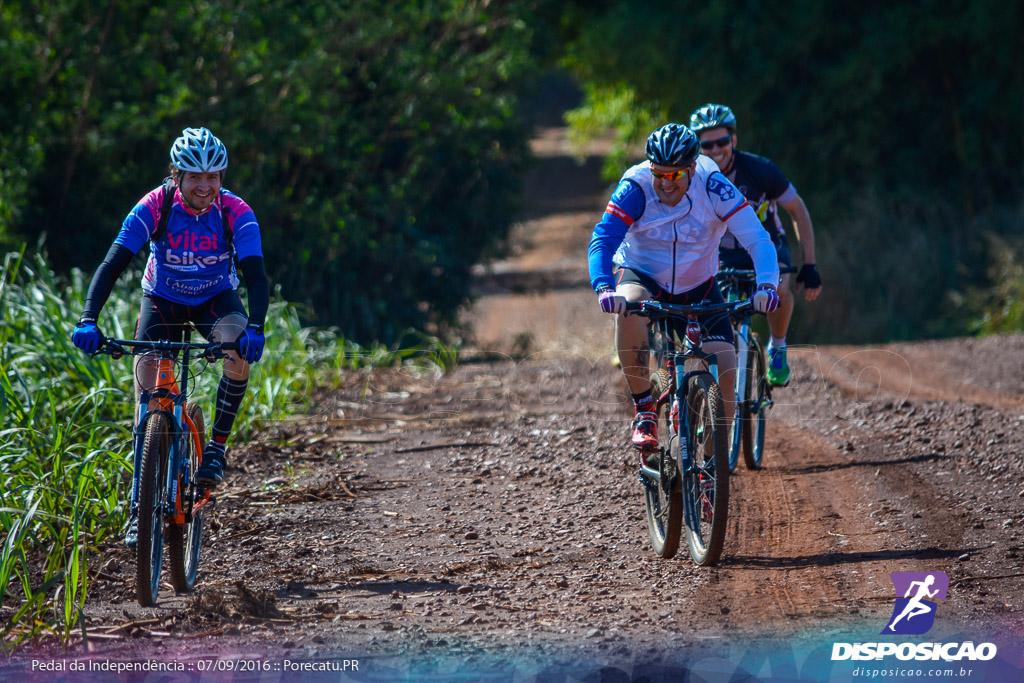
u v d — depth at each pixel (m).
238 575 9.23
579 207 80.12
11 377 12.45
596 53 38.47
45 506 9.68
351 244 29.31
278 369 17.38
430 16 29.23
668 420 9.32
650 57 36.81
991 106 35.53
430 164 31.41
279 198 28.52
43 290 15.30
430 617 8.09
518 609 8.21
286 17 27.50
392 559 9.61
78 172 25.62
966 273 33.62
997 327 31.25
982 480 11.02
